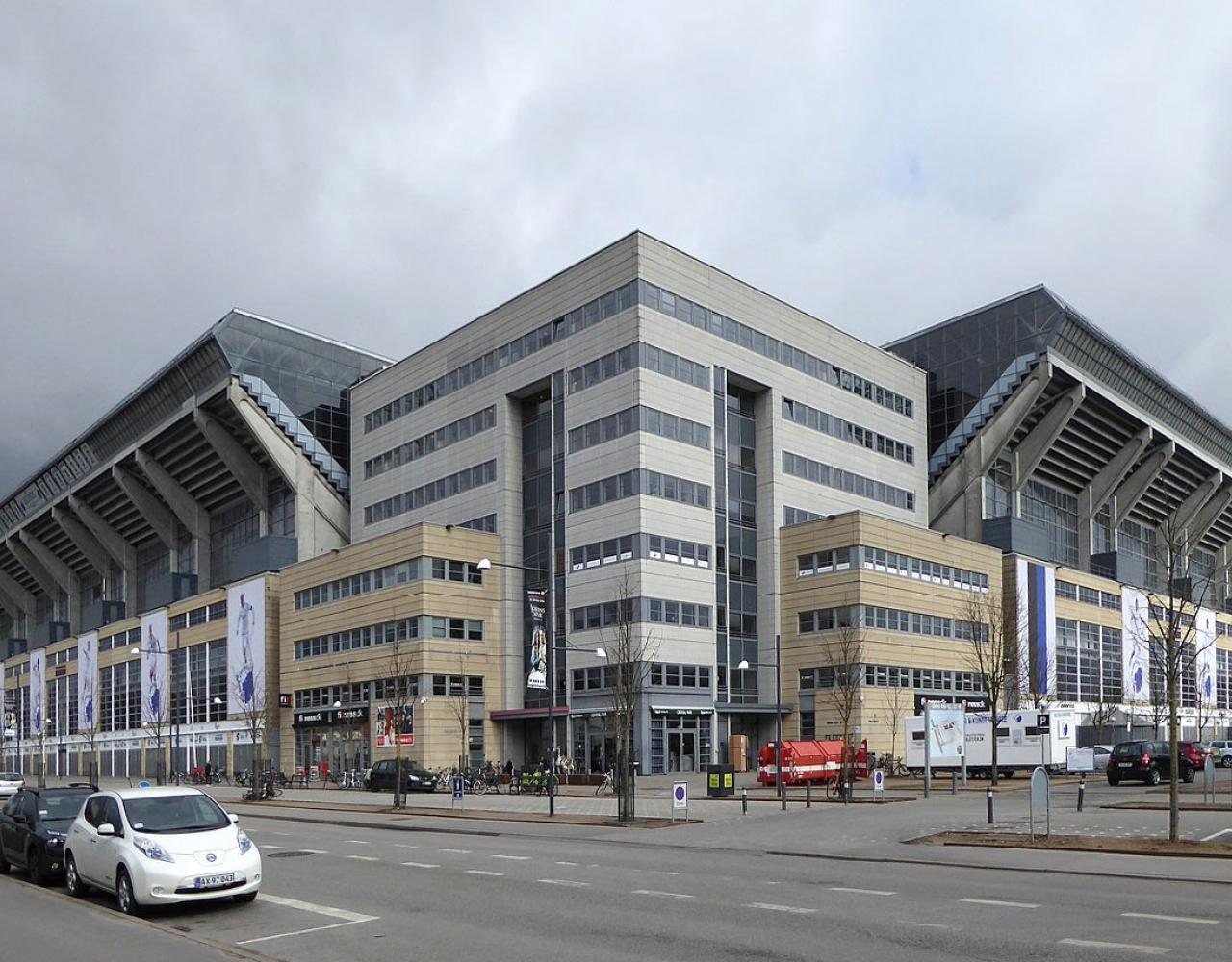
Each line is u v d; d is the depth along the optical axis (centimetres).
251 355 8706
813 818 3114
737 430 7069
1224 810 2964
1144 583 10156
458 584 6794
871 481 7925
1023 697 7481
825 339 7706
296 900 1644
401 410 8156
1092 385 8844
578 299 6806
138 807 1633
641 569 6191
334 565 7456
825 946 1209
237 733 8206
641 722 6053
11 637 14475
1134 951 1143
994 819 2864
